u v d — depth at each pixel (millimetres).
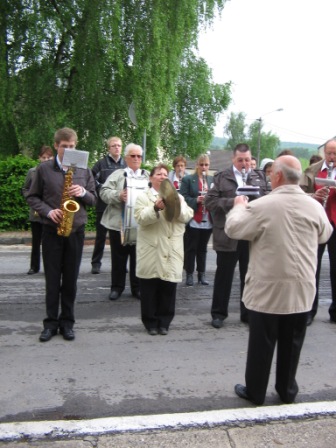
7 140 15445
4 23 14031
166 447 3184
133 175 6320
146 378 4223
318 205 3613
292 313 3508
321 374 4430
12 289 7109
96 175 7711
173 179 8148
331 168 5719
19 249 10805
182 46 15383
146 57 14383
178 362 4590
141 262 5215
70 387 4012
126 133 15781
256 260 3555
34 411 3604
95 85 14148
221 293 5664
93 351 4801
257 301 3545
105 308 6262
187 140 25703
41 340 5012
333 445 3252
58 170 4906
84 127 14883
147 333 5367
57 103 14641
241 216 3566
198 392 3980
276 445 3238
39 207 4844
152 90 14719
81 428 3346
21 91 14562
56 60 15109
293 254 3436
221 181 5562
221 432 3381
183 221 5199
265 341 3588
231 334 5430
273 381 4230
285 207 3449
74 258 5027
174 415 3553
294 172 3496
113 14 13586
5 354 4668
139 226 5242
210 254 10945
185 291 7352
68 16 13938
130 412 3621
